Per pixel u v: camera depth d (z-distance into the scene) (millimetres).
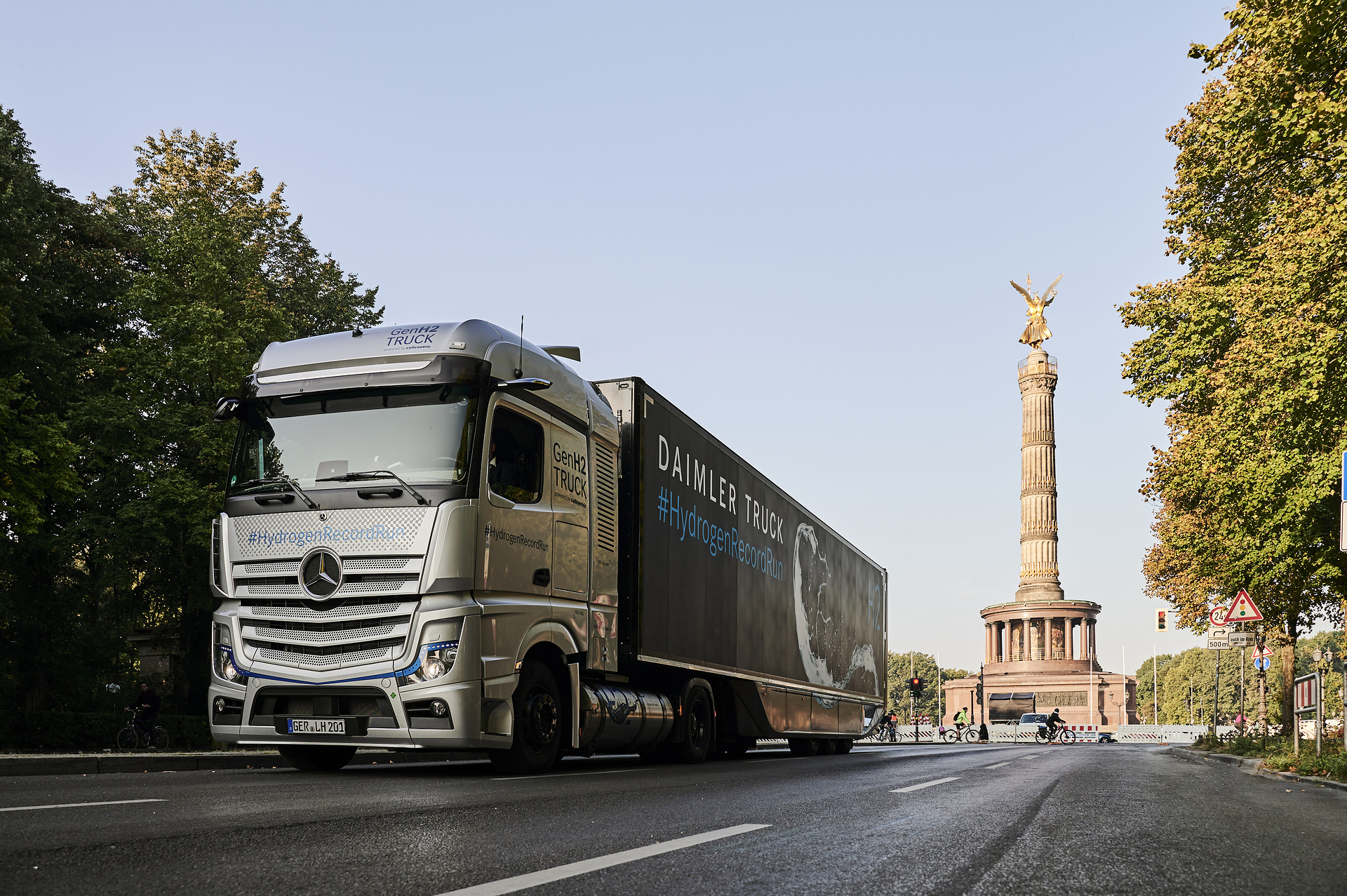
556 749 11383
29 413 27469
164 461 29719
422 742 9734
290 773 11133
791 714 20469
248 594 10297
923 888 4270
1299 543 22438
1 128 27281
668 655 14469
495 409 10703
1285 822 7688
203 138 38812
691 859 4875
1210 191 24688
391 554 9922
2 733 26875
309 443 10562
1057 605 93125
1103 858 5297
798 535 21484
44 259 30094
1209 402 23922
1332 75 18719
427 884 4027
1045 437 95062
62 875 4098
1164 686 176625
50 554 29859
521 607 10750
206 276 29312
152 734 25250
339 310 37812
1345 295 17828
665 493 14680
